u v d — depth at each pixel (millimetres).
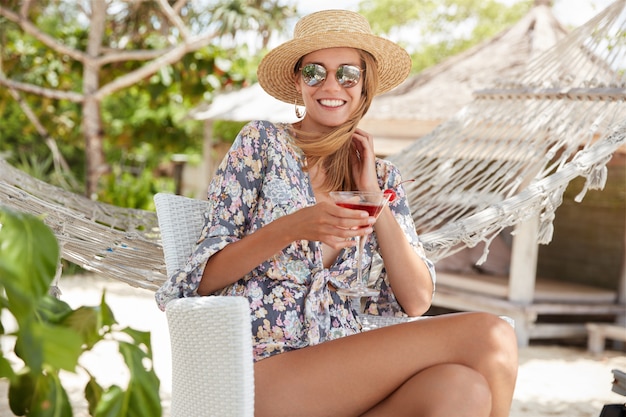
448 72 7965
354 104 2625
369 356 2150
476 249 7793
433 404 1998
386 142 7695
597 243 7902
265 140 2467
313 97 2605
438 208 4293
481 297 6934
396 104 7656
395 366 2133
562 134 4164
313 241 2322
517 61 7629
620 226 7641
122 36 10977
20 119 16359
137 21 10789
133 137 12680
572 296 6941
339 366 2154
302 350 2230
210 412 2096
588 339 6883
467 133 4758
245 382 2045
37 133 16516
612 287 7664
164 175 17750
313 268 2410
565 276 8289
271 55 2689
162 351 5688
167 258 2545
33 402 1382
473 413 1970
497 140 4602
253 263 2262
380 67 2848
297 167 2492
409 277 2568
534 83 4824
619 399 5027
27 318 1183
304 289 2369
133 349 1426
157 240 3586
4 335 1303
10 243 1228
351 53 2619
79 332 1384
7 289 1197
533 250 6668
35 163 11875
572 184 8227
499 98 4852
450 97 7488
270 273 2346
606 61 4430
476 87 7488
